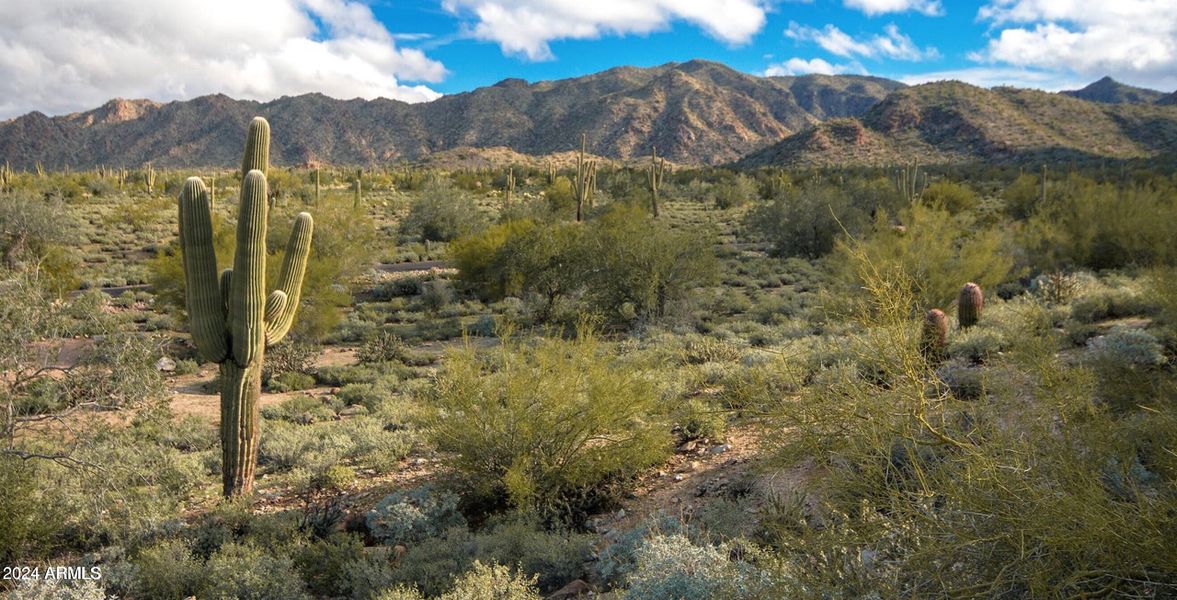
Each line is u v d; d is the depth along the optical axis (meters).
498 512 8.38
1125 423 4.02
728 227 53.59
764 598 3.74
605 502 8.38
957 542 3.29
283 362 19.12
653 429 8.54
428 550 6.95
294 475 10.91
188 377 18.52
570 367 8.61
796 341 12.00
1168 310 8.70
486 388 8.55
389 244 45.75
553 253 24.88
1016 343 4.63
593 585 6.25
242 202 8.84
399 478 10.48
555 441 8.38
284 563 6.86
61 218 35.66
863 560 3.89
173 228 50.78
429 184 52.53
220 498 9.71
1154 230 20.52
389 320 27.31
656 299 22.89
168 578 6.80
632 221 24.41
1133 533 3.01
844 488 4.07
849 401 4.28
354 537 7.70
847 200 38.72
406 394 16.03
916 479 3.94
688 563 5.18
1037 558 3.16
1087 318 13.54
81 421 9.16
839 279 16.89
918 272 16.20
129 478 9.22
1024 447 3.60
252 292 8.95
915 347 4.27
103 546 7.98
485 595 5.35
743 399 5.27
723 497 7.47
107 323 9.53
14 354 8.73
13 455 8.39
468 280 29.27
